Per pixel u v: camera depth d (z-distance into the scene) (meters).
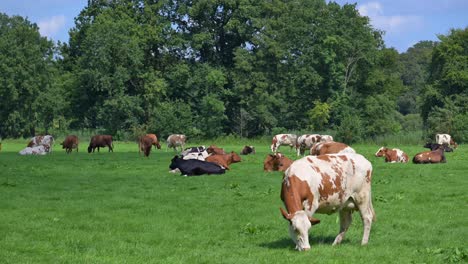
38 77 91.00
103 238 14.15
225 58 95.69
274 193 21.33
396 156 37.75
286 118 90.44
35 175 28.33
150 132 85.19
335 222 15.94
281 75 88.44
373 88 92.19
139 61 85.00
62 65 96.94
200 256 12.12
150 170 31.06
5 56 89.25
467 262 11.41
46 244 13.41
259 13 89.56
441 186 23.03
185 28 94.06
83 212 17.70
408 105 155.88
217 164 28.91
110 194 21.50
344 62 89.25
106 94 88.19
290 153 48.19
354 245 13.14
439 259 11.68
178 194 21.34
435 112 80.62
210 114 87.06
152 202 19.55
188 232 14.98
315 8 90.75
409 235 14.34
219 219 16.53
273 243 13.60
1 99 90.38
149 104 87.44
